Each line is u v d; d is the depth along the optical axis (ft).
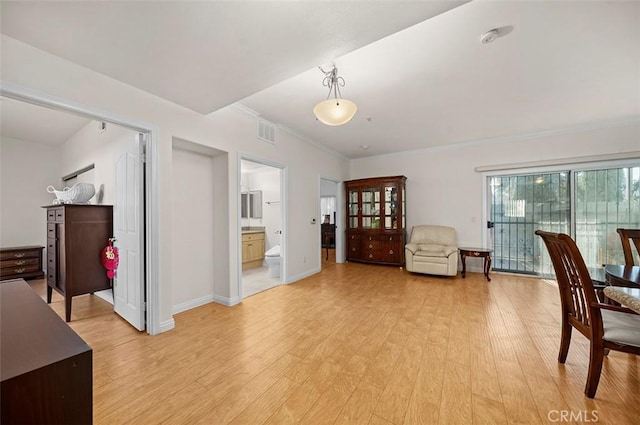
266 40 5.57
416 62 7.61
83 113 6.56
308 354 6.76
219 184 10.80
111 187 10.06
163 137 8.21
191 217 10.32
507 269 15.62
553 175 14.34
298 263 14.66
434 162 17.47
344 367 6.17
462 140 15.80
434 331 8.08
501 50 7.05
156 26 5.12
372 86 9.04
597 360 4.99
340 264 19.06
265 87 7.59
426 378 5.74
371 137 15.19
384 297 11.43
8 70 5.45
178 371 6.01
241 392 5.30
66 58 6.16
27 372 2.03
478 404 4.93
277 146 13.03
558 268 6.21
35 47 5.75
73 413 2.25
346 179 20.38
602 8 5.58
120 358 6.56
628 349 4.77
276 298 11.37
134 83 7.30
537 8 5.60
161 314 8.09
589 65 7.77
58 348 2.37
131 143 8.48
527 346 7.12
